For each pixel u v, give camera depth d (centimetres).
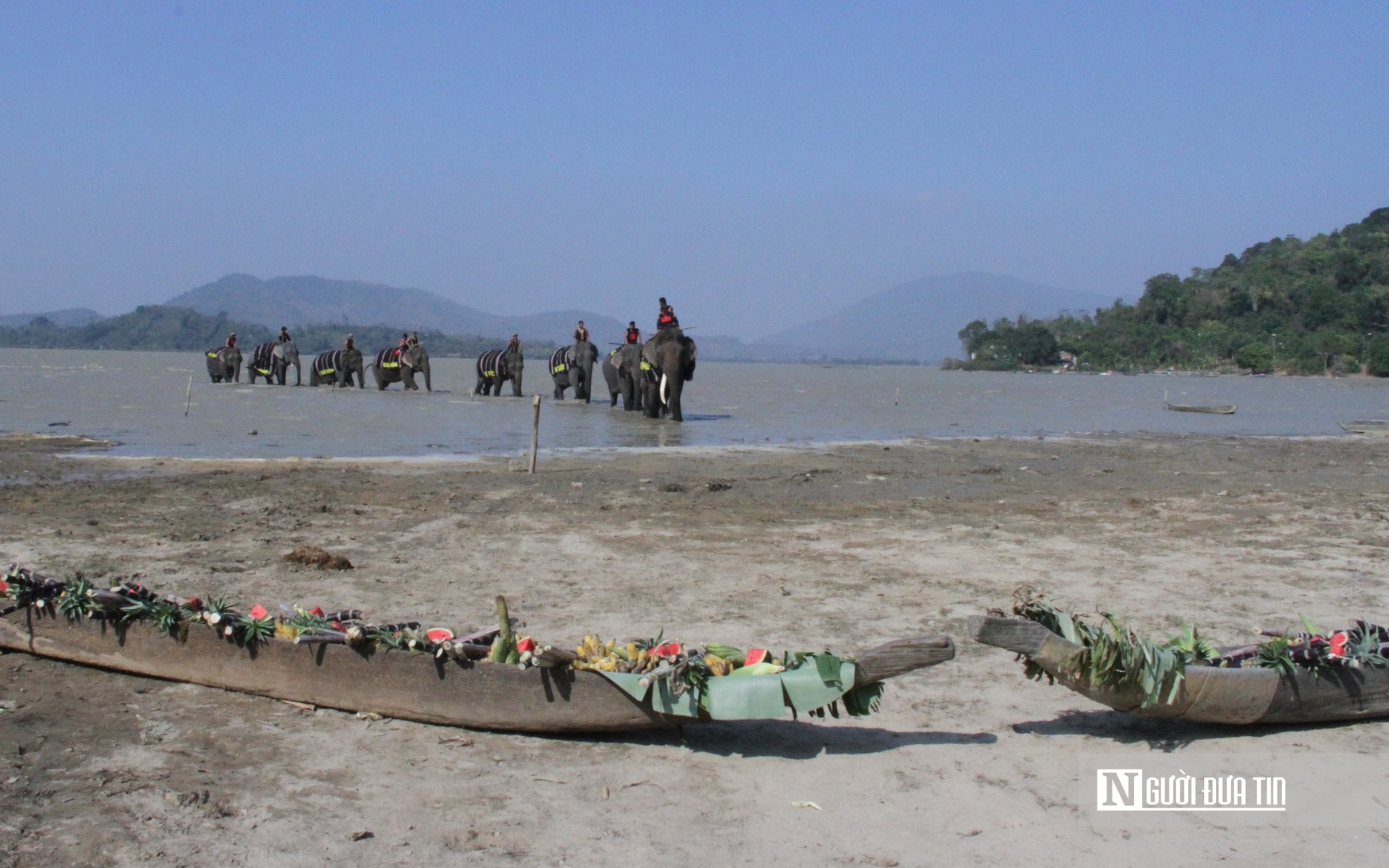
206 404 3800
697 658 659
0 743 647
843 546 1288
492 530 1338
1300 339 13825
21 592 775
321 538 1263
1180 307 16075
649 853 546
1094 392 7169
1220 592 1066
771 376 11975
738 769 649
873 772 646
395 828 564
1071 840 568
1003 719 737
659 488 1731
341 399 4275
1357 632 731
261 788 604
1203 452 2609
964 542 1319
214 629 734
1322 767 662
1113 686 664
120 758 636
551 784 622
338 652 708
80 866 518
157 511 1430
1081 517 1523
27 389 4697
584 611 961
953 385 8631
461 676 686
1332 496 1775
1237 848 562
